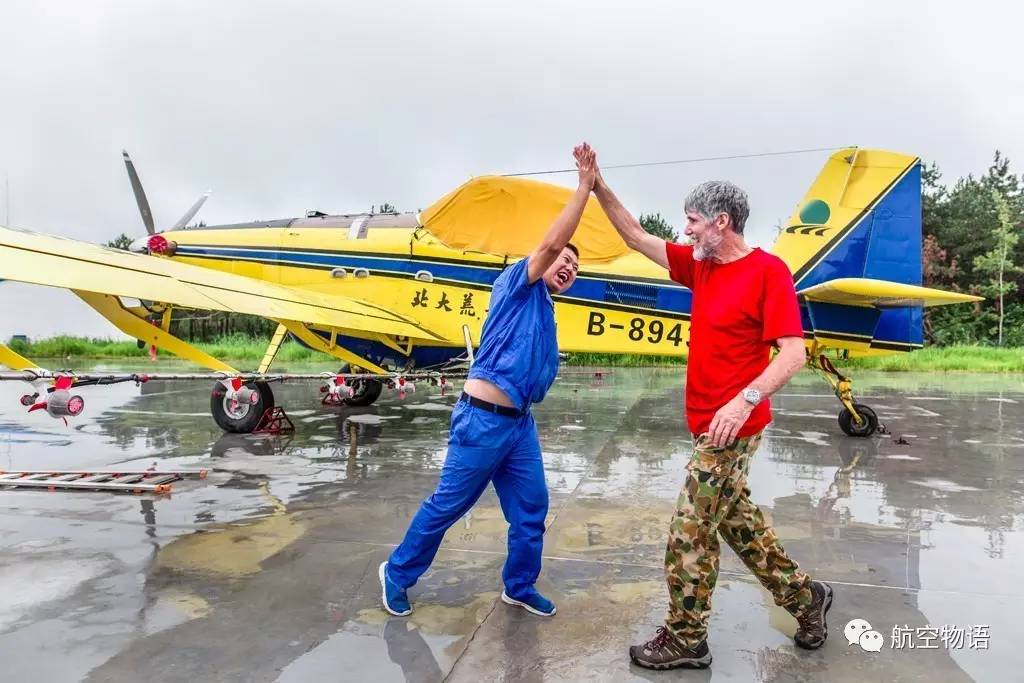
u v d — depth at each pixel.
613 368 17.12
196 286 6.15
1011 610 2.71
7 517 3.84
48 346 18.83
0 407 8.69
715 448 2.17
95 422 7.46
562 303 8.39
